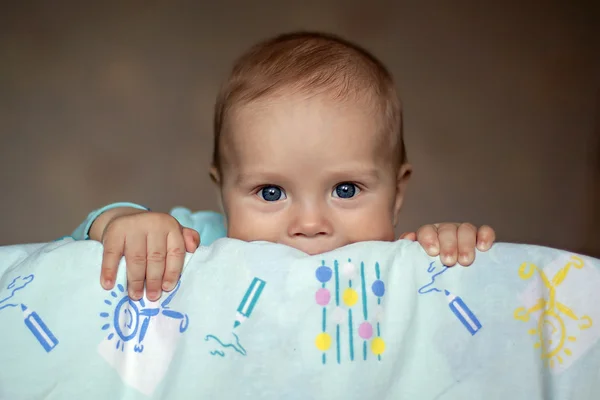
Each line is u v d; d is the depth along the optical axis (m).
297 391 0.73
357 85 1.04
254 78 1.06
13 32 2.67
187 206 2.52
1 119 2.56
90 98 2.62
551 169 2.61
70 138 2.57
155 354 0.76
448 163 2.59
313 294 0.76
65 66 2.66
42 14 2.70
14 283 0.78
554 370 0.75
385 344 0.75
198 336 0.76
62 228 2.45
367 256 0.79
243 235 1.03
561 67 2.75
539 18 2.80
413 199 2.53
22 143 2.55
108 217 1.05
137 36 2.72
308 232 1.00
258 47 1.20
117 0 2.75
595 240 2.53
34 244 0.86
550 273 0.78
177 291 0.79
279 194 1.02
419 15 2.79
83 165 2.54
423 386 0.74
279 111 1.00
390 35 2.77
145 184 2.54
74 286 0.78
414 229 2.47
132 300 0.78
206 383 0.74
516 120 2.68
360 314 0.76
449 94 2.71
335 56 1.09
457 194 2.54
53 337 0.76
